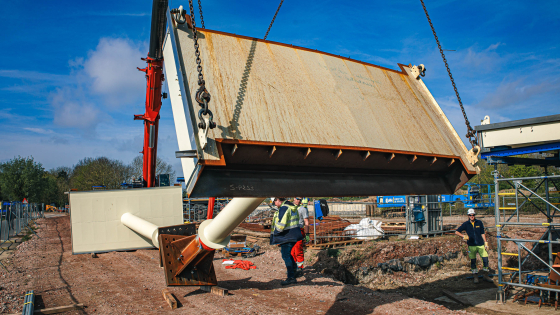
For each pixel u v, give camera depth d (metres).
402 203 11.38
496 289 8.09
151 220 9.00
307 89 3.63
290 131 3.05
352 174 3.64
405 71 5.13
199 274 5.62
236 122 2.83
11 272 7.57
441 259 10.48
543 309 6.12
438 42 4.36
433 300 7.70
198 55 2.69
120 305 5.09
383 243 9.93
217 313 4.68
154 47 11.09
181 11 3.24
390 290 8.70
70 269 7.81
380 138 3.61
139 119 12.09
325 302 5.17
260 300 5.28
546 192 7.42
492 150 6.66
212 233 4.86
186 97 2.71
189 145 2.66
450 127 4.49
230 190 2.77
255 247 9.95
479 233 8.90
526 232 12.04
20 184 40.22
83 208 8.54
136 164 46.50
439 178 4.34
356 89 4.10
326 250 9.18
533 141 5.85
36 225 24.00
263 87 3.29
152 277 6.93
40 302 5.30
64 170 80.94
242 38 3.73
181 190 9.31
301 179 3.26
